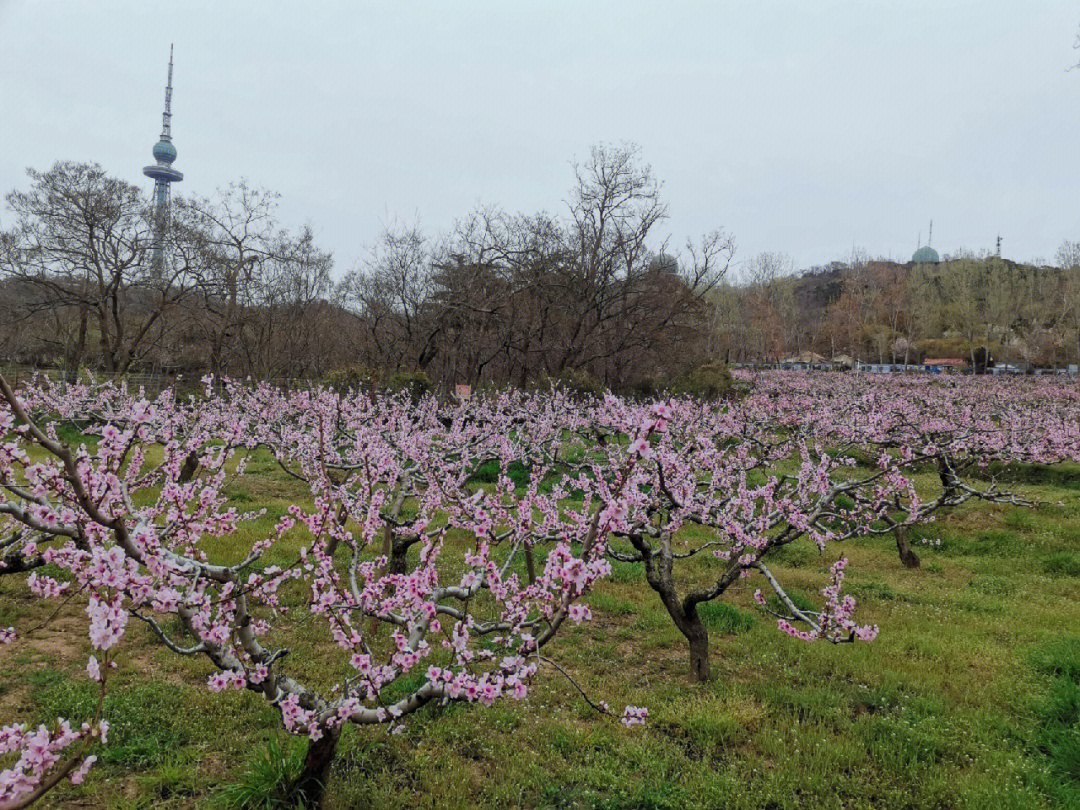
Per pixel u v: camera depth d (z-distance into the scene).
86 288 29.08
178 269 26.80
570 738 5.13
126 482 5.46
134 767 4.43
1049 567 10.65
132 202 27.23
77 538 3.58
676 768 4.83
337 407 10.38
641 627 7.62
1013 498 10.38
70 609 6.91
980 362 62.62
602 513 3.63
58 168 25.88
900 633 7.68
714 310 56.31
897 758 5.00
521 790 4.46
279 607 6.93
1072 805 4.39
